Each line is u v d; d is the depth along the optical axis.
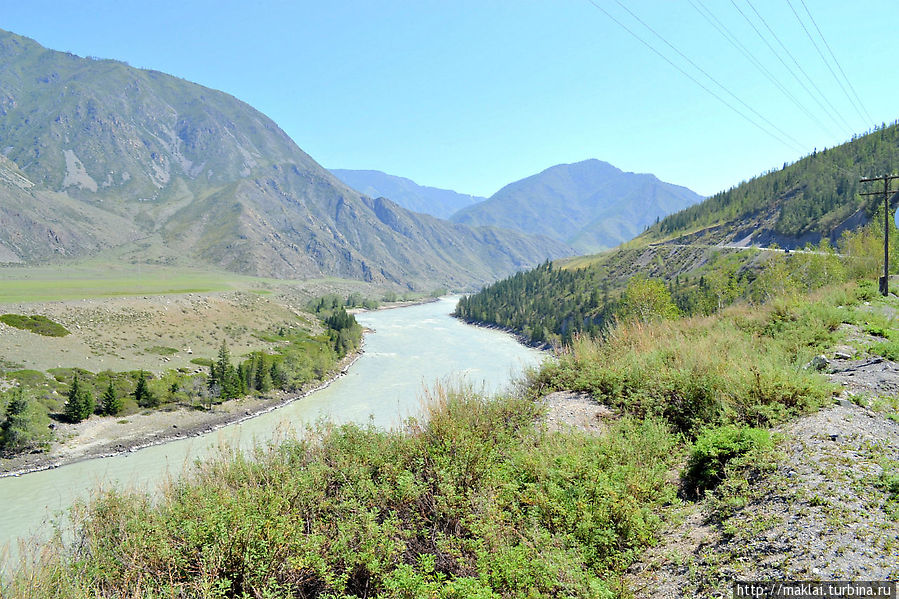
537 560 5.05
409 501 6.70
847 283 25.95
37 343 58.44
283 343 90.44
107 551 6.33
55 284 113.69
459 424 8.30
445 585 5.02
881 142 137.25
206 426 48.94
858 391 8.29
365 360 83.12
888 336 12.56
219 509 6.24
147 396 53.00
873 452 5.90
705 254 138.25
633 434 7.86
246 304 108.88
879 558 4.13
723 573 4.54
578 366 12.73
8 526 26.91
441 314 184.50
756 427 7.29
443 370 72.75
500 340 112.50
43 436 41.34
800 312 14.64
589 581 4.80
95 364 58.94
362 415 50.38
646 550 5.54
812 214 123.50
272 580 5.30
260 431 46.41
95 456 40.62
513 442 8.20
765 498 5.52
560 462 7.06
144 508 7.19
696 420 8.23
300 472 7.55
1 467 37.34
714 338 12.34
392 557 5.81
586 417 9.70
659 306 38.59
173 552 5.81
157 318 81.19
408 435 8.52
